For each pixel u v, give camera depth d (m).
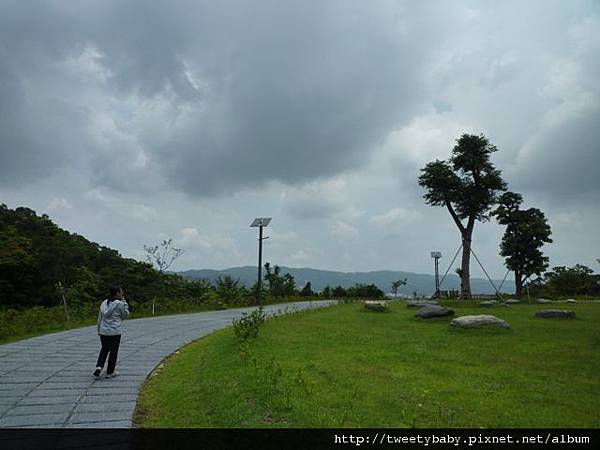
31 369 9.55
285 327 15.31
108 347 9.07
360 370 8.60
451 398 6.88
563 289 40.44
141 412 6.88
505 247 39.00
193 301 28.52
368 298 41.56
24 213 36.34
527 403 6.71
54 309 19.73
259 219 33.16
